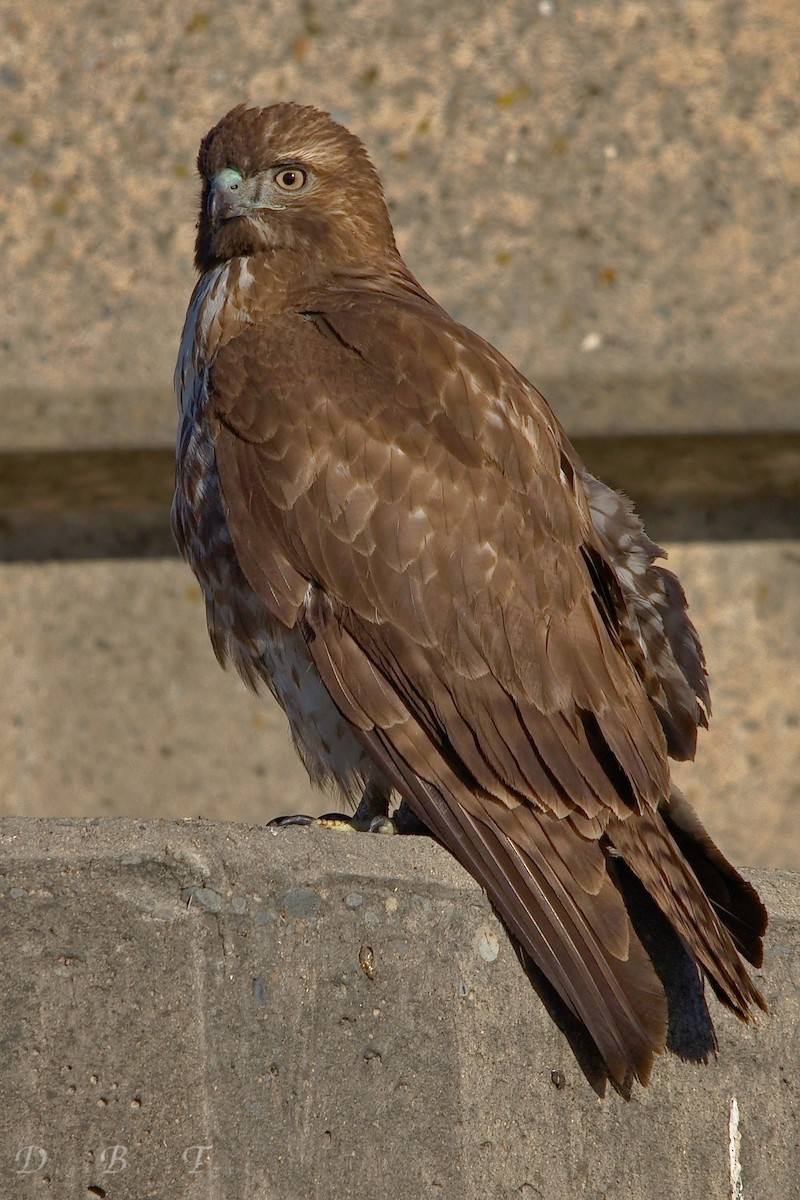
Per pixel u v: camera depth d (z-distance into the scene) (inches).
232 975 217.6
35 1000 214.1
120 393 430.9
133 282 433.4
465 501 278.8
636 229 431.2
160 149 436.5
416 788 264.1
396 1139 219.8
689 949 233.6
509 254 431.2
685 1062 234.1
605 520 298.8
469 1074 224.1
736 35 433.7
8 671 454.9
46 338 432.8
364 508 279.3
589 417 430.0
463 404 287.3
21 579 457.4
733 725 447.5
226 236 336.8
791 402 427.5
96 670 454.0
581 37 434.0
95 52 438.0
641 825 253.3
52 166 436.5
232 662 320.2
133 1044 214.7
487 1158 222.7
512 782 257.8
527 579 274.8
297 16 436.8
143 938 216.4
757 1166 233.6
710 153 432.1
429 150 433.7
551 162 432.5
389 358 292.0
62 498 459.2
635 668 287.1
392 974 223.5
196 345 327.0
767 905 245.4
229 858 219.6
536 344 428.8
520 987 230.1
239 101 435.8
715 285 429.7
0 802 451.2
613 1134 229.3
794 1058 237.5
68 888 216.2
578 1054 229.0
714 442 432.5
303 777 448.1
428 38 435.2
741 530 454.3
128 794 450.3
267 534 284.0
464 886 231.5
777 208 431.2
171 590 454.6
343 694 273.6
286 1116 216.7
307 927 220.8
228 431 293.4
